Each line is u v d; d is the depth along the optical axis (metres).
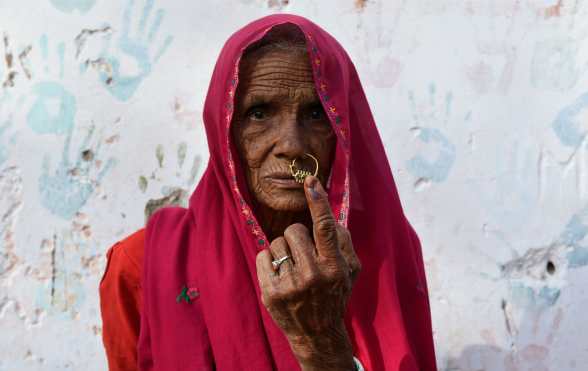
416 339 1.89
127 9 2.68
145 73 2.70
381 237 1.79
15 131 2.66
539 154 2.86
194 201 1.87
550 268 2.88
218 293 1.69
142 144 2.70
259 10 2.75
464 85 2.82
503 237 2.85
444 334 2.83
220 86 1.66
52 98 2.66
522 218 2.86
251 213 1.69
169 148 2.72
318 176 1.68
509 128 2.85
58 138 2.67
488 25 2.83
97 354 2.69
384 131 2.79
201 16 2.72
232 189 1.69
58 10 2.66
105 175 2.69
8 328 2.66
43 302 2.68
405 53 2.80
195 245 1.80
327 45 1.68
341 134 1.65
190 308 1.73
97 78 2.68
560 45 2.85
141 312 1.77
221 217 1.79
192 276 1.76
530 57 2.85
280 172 1.63
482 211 2.84
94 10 2.67
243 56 1.65
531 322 2.87
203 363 1.68
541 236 2.87
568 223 2.87
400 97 2.80
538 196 2.86
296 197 1.63
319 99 1.65
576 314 2.88
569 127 2.86
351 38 2.78
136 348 1.83
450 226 2.83
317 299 1.39
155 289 1.76
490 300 2.85
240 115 1.66
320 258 1.38
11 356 2.66
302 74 1.64
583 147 2.86
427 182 2.82
